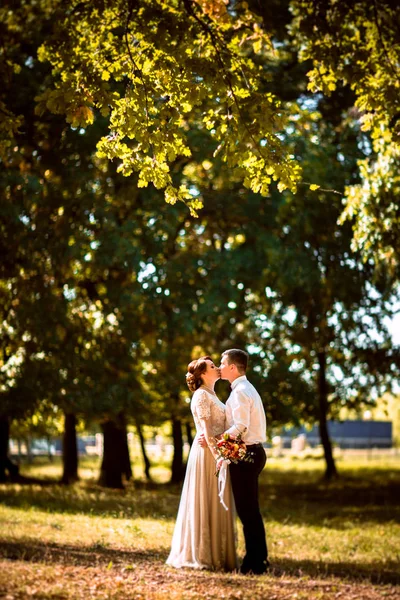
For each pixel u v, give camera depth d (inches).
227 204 856.3
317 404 1144.2
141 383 931.3
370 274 828.0
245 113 330.6
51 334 801.6
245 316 930.1
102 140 335.6
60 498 697.0
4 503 644.1
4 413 861.2
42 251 788.0
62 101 329.7
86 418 880.9
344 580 328.8
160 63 333.4
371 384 1048.8
